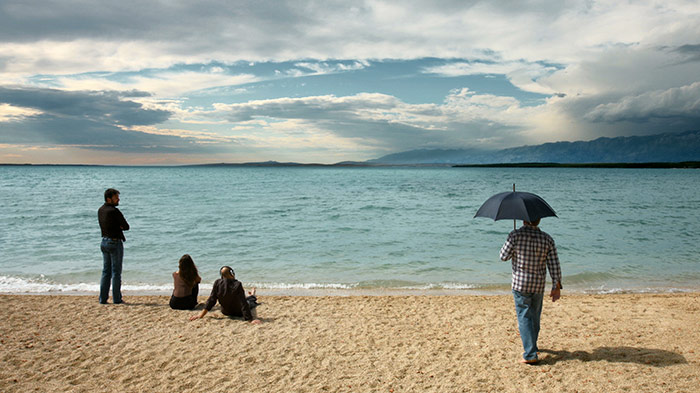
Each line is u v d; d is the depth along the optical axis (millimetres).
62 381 4445
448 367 4797
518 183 70188
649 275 10469
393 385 4348
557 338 5688
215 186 59906
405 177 110562
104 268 7539
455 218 22672
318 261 12266
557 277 4414
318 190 50750
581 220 21266
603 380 4324
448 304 7766
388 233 17453
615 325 6219
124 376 4582
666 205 29531
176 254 13180
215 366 4859
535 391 4137
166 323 6461
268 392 4211
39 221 20797
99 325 6344
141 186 59000
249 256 12953
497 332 6070
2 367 4781
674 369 4527
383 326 6398
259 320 6559
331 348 5445
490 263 12000
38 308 7277
